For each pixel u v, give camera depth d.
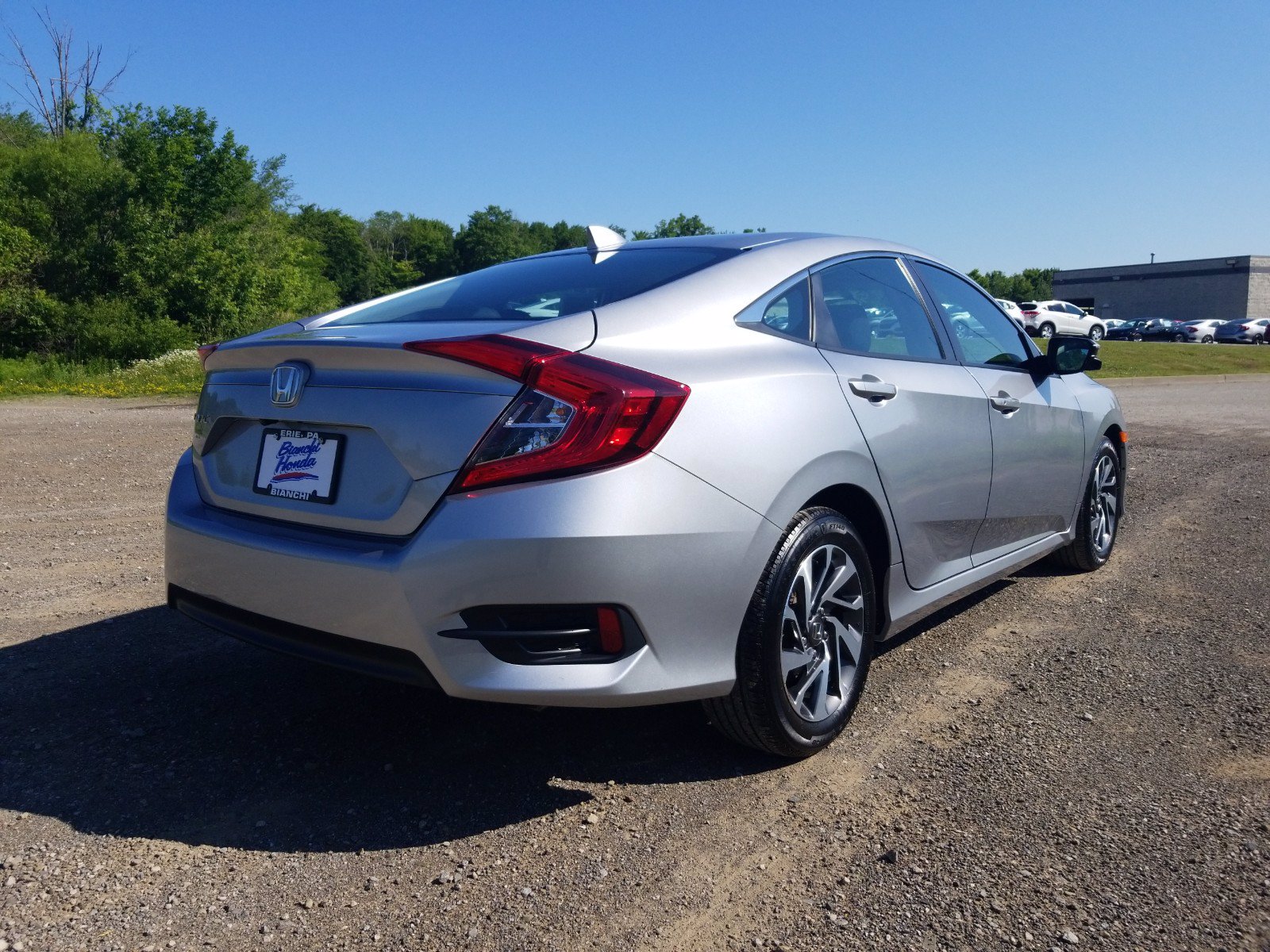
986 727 2.98
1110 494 4.96
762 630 2.49
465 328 2.53
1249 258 64.44
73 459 8.40
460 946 1.92
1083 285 75.12
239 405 2.69
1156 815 2.42
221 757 2.75
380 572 2.21
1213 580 4.69
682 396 2.32
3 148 32.84
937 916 2.01
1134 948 1.90
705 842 2.32
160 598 4.28
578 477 2.17
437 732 2.93
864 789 2.58
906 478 3.01
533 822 2.41
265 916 2.01
